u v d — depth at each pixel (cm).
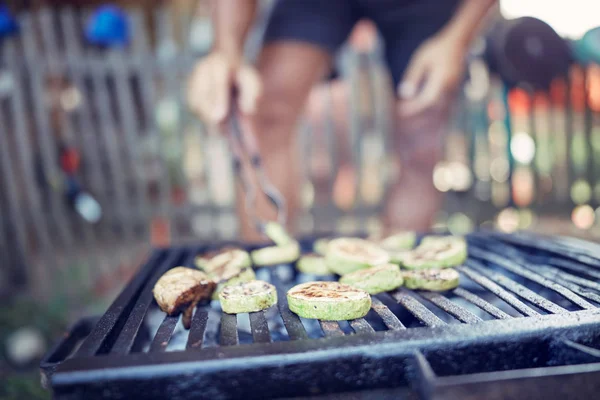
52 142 399
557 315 80
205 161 446
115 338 83
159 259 134
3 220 360
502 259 125
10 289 352
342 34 229
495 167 470
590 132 473
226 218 458
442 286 101
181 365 66
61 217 409
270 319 111
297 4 210
